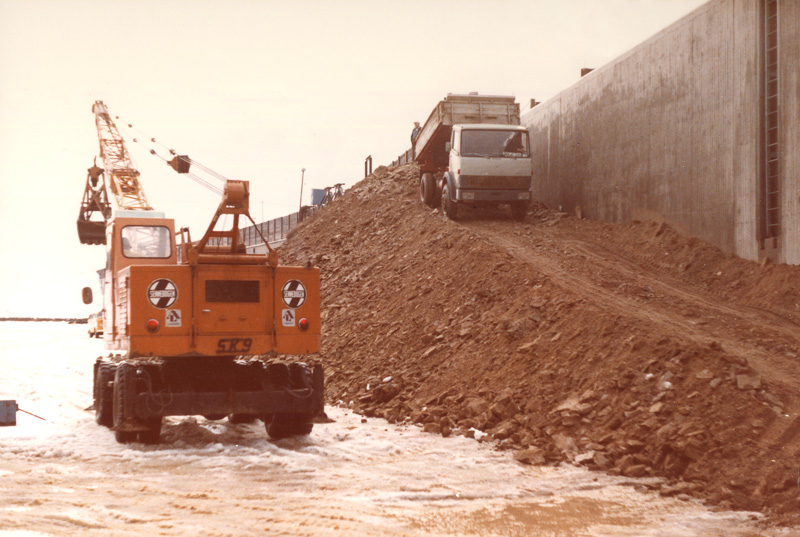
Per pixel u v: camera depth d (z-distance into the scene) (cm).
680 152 1947
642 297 1545
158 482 909
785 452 888
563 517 770
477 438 1169
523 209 2475
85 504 788
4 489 852
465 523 743
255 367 1243
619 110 2259
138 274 1107
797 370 1101
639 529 731
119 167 3331
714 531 729
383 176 3319
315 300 1186
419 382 1501
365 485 898
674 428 1003
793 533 721
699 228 1861
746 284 1574
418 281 2011
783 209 1556
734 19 1727
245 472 971
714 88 1805
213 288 1138
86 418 1420
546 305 1505
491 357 1430
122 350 1185
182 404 1135
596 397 1146
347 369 1748
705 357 1120
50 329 6319
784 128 1554
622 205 2239
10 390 1875
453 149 2403
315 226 3241
